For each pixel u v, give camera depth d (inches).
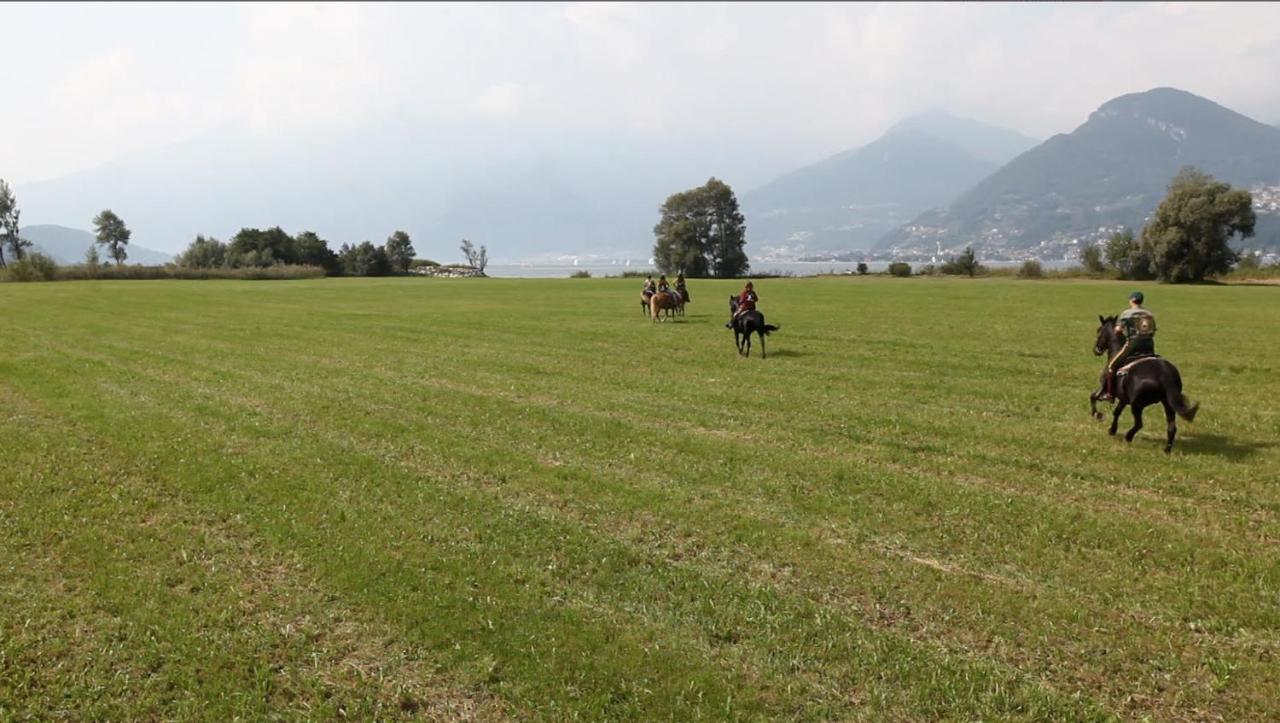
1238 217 3267.7
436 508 449.1
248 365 995.9
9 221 4857.3
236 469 526.9
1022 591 333.4
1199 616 311.1
